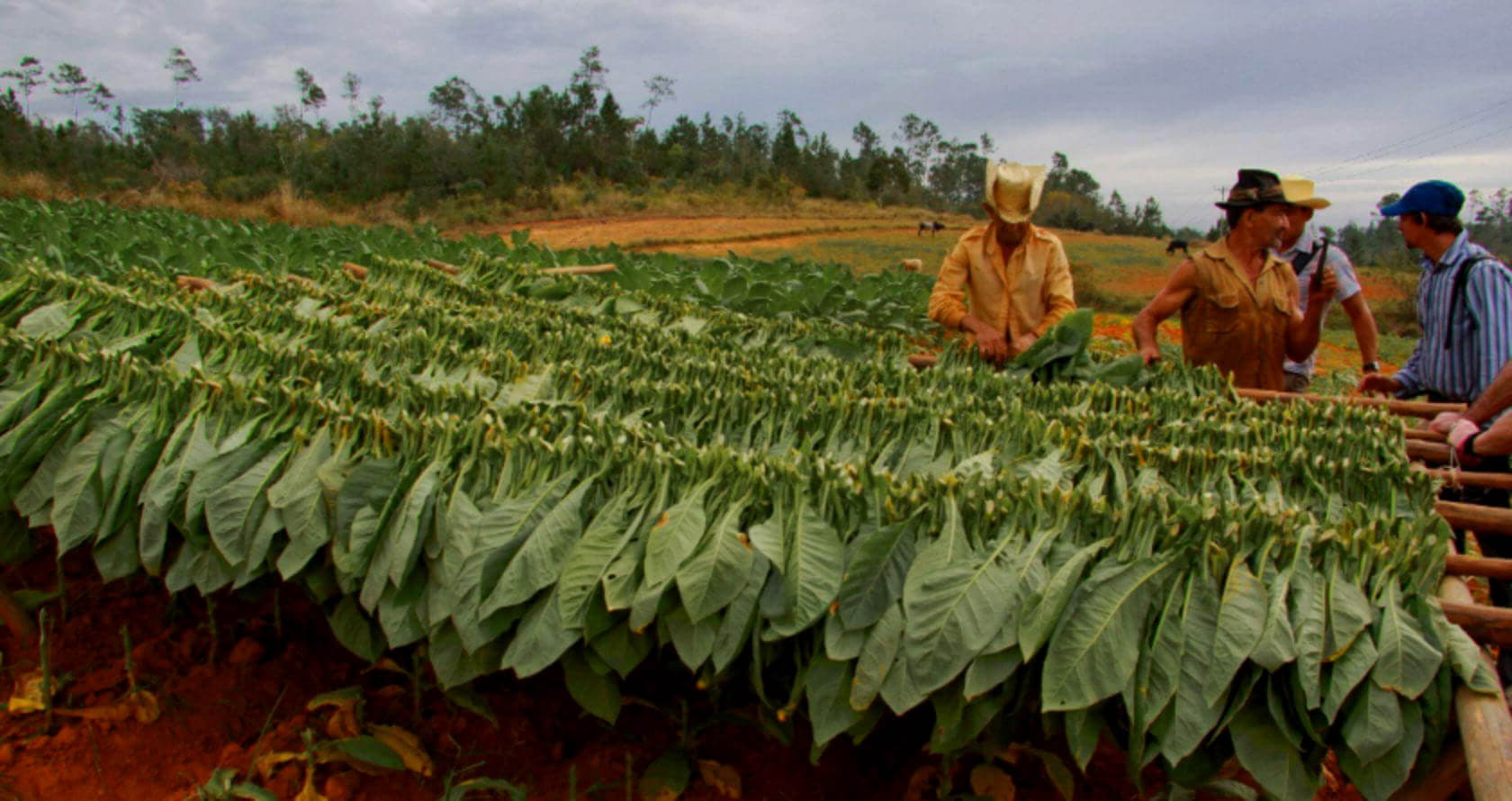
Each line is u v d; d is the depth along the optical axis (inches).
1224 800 108.7
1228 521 92.4
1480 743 75.7
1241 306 171.8
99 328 184.1
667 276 364.8
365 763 117.3
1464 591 91.0
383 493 112.4
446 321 189.8
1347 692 80.7
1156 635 86.4
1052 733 90.4
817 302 362.9
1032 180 188.2
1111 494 115.3
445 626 106.8
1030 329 199.0
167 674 138.0
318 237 502.3
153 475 125.6
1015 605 89.7
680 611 98.3
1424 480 109.1
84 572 164.1
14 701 127.9
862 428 134.5
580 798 115.6
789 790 118.5
